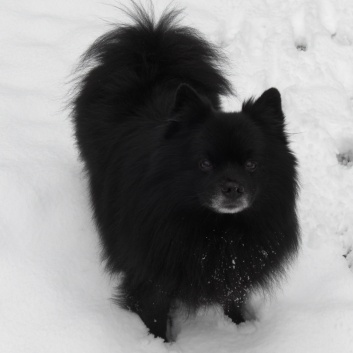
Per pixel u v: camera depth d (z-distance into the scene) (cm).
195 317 137
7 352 126
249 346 132
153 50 144
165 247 124
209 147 119
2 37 183
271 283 132
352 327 134
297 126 166
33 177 148
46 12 194
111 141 136
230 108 168
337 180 157
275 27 188
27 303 132
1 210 142
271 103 125
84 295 136
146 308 131
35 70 175
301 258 144
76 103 149
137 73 143
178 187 121
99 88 145
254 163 121
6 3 195
